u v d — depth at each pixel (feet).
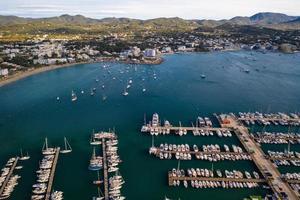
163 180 597.52
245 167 638.53
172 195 553.23
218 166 642.63
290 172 619.26
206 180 591.37
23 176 611.47
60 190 565.94
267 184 578.66
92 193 558.15
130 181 594.24
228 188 570.46
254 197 538.47
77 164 655.35
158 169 635.25
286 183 574.56
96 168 633.61
